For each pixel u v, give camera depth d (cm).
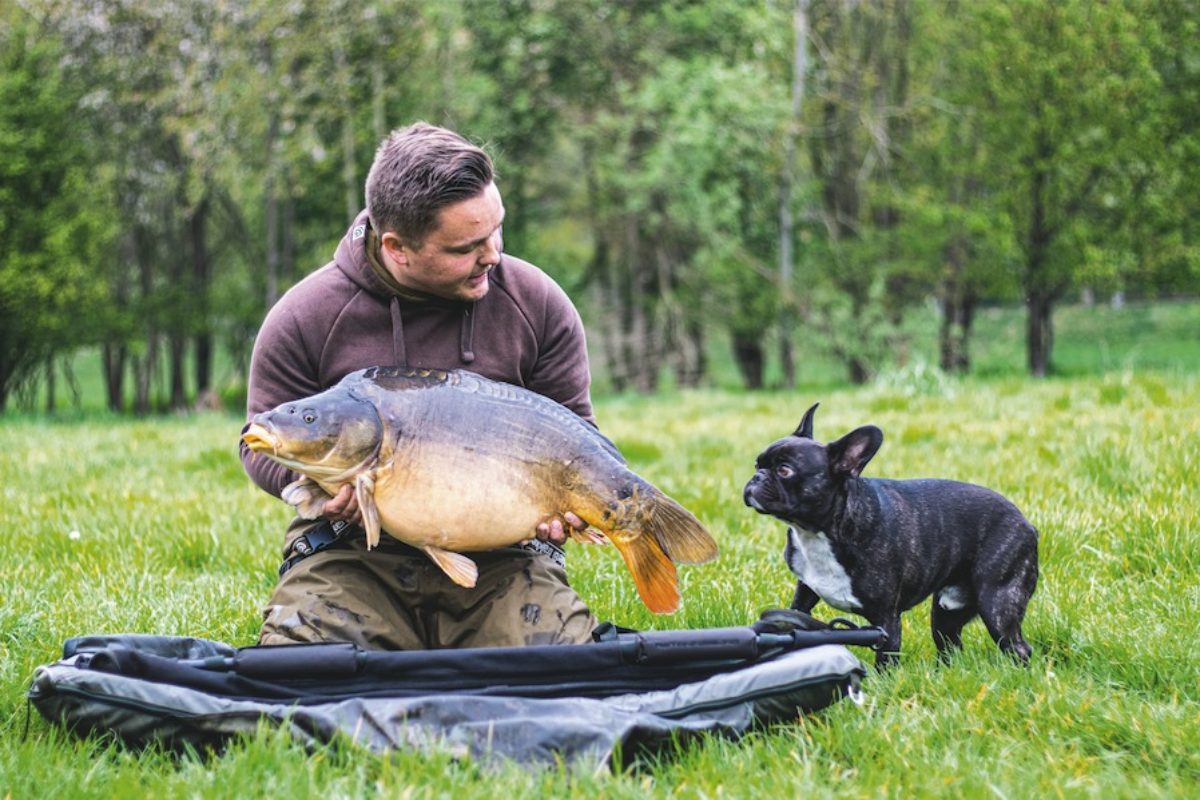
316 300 388
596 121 2630
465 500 347
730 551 614
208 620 502
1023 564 426
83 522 698
